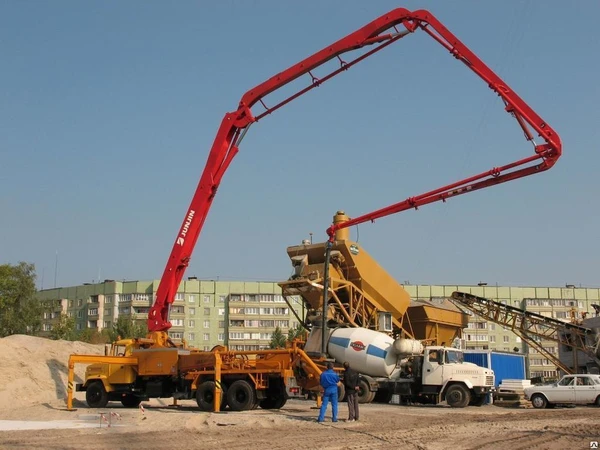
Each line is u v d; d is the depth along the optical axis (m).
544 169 28.33
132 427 19.47
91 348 38.38
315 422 20.64
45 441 16.25
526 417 24.47
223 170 29.42
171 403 30.41
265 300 107.81
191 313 107.38
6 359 31.83
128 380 27.36
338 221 37.19
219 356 25.34
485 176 30.38
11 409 26.81
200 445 15.55
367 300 36.94
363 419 22.06
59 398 30.95
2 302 76.38
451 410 29.19
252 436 17.31
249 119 29.34
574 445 15.73
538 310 111.44
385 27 27.88
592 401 31.31
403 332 39.38
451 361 32.62
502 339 108.00
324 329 30.19
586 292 113.56
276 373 24.70
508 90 27.64
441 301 47.06
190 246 29.09
